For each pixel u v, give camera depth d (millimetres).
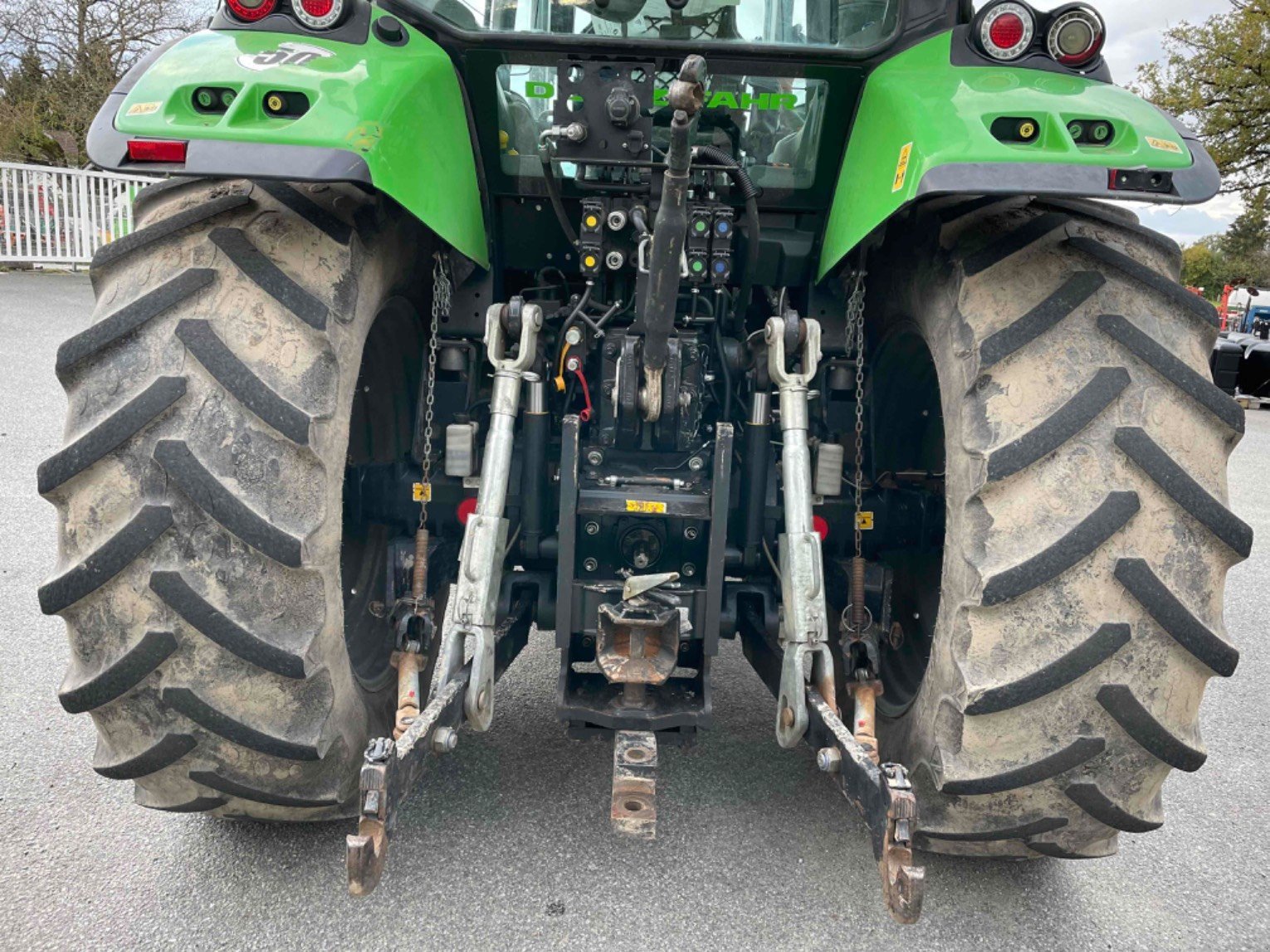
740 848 2320
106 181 17281
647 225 2422
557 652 3629
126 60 24562
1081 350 1782
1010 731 1797
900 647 2512
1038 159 1763
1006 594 1732
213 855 2232
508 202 2697
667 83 2490
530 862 2234
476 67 2406
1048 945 2055
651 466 2467
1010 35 2076
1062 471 1745
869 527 2627
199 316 1738
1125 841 2502
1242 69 22359
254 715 1799
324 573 1811
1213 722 3301
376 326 2334
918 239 2143
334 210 1896
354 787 2014
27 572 4125
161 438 1702
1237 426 1814
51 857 2211
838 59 2328
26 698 3012
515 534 2488
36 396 7617
